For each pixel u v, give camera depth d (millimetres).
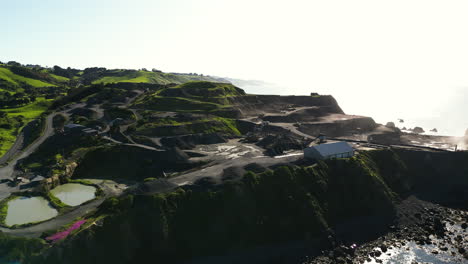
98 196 78875
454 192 95125
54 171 90875
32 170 96562
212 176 77500
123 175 96188
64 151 108625
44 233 59562
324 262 63219
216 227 66000
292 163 87688
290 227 69875
